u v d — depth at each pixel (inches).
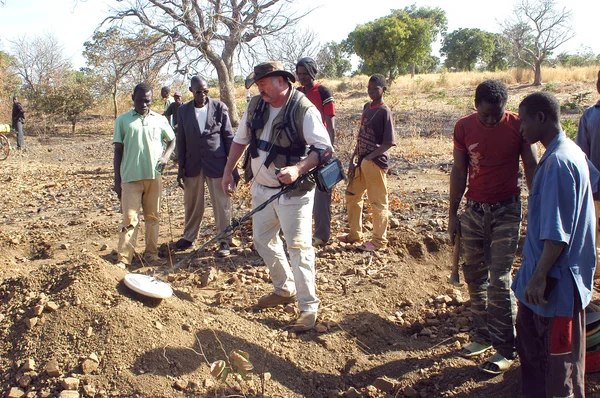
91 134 1002.1
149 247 235.9
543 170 114.8
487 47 2460.6
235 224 161.0
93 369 132.8
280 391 140.0
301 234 164.7
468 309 187.3
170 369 136.4
